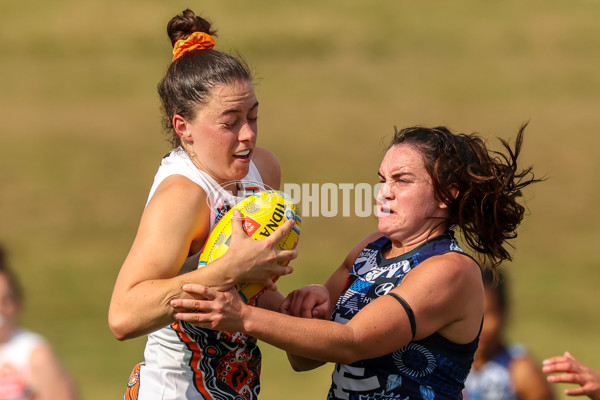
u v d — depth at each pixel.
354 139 75.62
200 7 119.81
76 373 32.22
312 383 30.86
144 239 11.36
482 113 83.06
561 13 115.62
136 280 11.13
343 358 11.27
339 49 105.25
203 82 11.86
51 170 69.62
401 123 80.31
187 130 12.09
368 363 12.05
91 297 44.16
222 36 108.25
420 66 99.56
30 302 42.28
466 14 116.94
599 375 13.03
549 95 88.81
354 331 11.23
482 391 18.11
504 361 18.23
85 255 52.41
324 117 81.62
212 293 10.92
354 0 123.06
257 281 11.22
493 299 18.36
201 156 12.05
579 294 44.12
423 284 11.55
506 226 12.66
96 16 116.62
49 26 112.88
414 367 11.95
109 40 109.00
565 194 62.28
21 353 16.05
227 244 11.52
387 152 12.59
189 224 11.58
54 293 44.41
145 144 76.25
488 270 18.53
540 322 39.19
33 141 76.44
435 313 11.56
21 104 87.75
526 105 85.50
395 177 12.27
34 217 60.03
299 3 121.62
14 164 70.50
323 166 68.50
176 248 11.38
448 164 12.05
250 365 12.81
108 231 57.44
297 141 74.56
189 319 10.95
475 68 98.44
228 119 11.84
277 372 32.25
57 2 121.44
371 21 115.00
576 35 107.94
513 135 74.75
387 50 105.25
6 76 96.31
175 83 12.11
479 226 12.28
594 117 80.88
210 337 12.30
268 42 106.94
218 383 12.45
